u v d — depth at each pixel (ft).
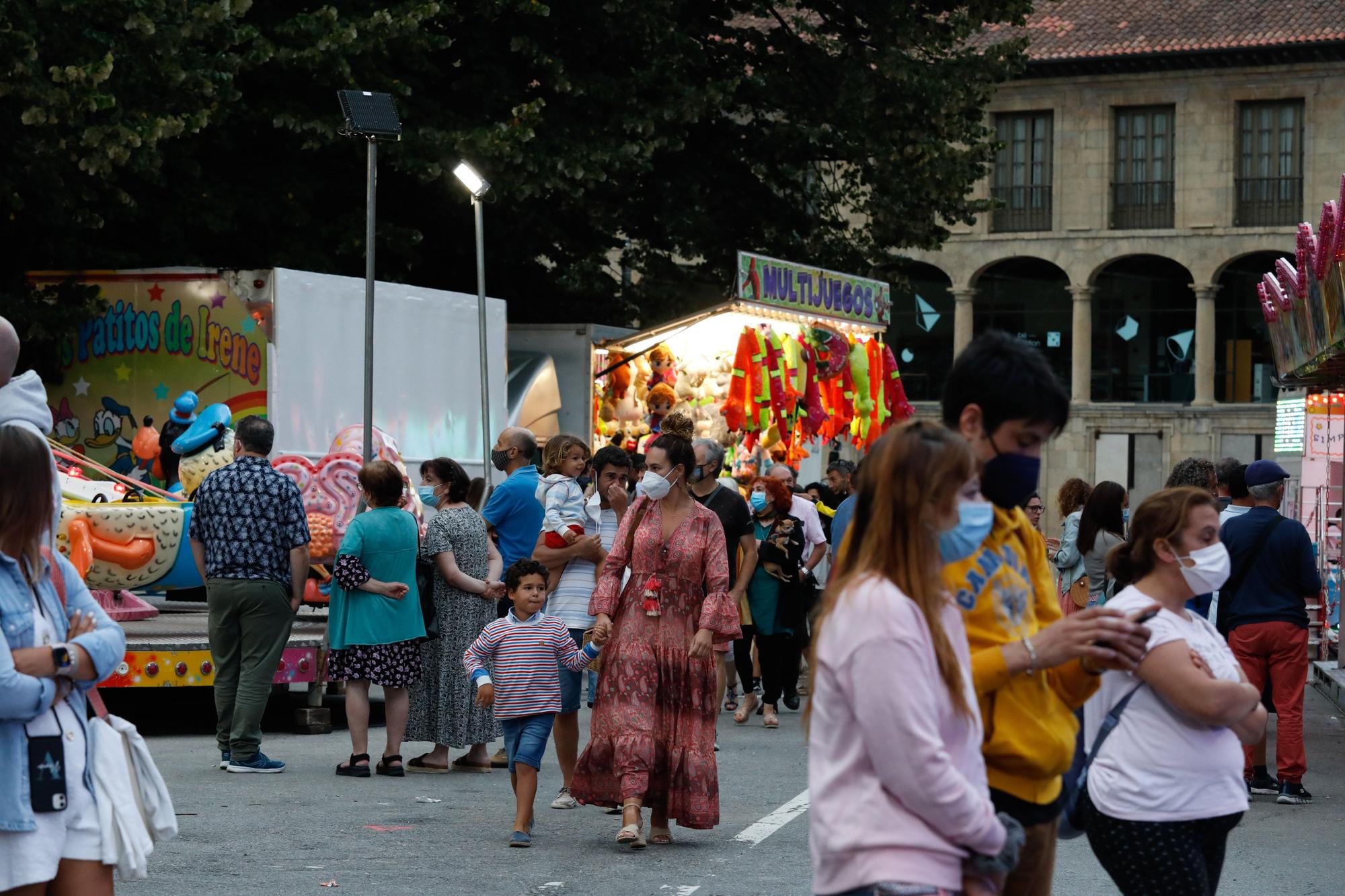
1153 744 16.11
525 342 73.87
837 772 11.85
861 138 87.76
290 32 66.18
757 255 66.18
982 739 12.64
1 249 65.98
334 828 28.73
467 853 26.89
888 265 95.86
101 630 16.10
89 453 57.82
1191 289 161.17
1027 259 168.76
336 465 48.14
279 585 34.47
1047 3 165.89
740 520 34.83
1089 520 34.68
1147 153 161.68
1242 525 33.42
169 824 16.65
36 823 15.44
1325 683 57.67
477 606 35.65
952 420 13.53
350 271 77.87
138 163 59.47
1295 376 53.57
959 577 13.16
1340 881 25.75
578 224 86.84
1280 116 157.48
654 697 27.37
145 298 56.75
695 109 76.33
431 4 67.36
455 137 70.95
